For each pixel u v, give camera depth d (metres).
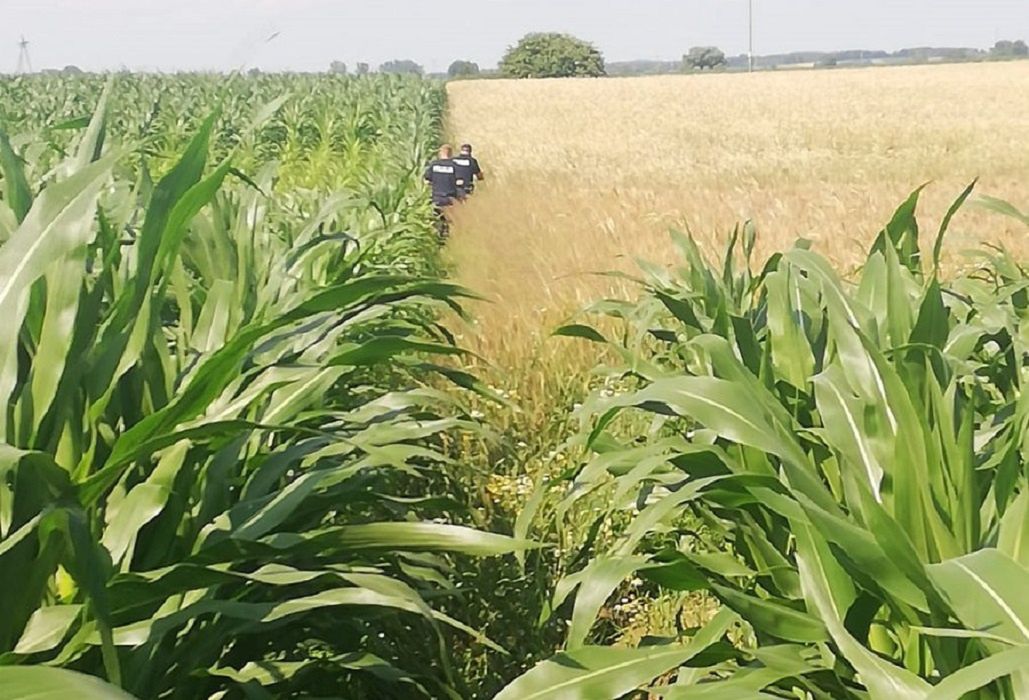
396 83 45.22
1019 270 5.14
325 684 3.32
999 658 1.94
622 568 2.84
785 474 2.83
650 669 2.68
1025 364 4.21
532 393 7.35
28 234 2.46
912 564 2.43
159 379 3.18
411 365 4.92
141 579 2.52
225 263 4.88
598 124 42.34
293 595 3.17
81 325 2.70
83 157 3.07
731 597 2.79
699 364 4.14
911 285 4.62
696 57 154.50
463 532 2.83
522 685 2.66
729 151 31.69
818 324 3.86
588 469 3.30
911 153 30.41
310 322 4.09
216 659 3.08
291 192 11.66
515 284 11.07
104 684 1.96
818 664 2.82
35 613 2.58
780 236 12.84
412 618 4.03
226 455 3.23
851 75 71.44
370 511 4.68
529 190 20.39
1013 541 2.55
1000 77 64.19
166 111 28.47
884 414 2.86
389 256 9.57
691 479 3.29
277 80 42.00
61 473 2.36
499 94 61.28
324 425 4.16
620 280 10.27
